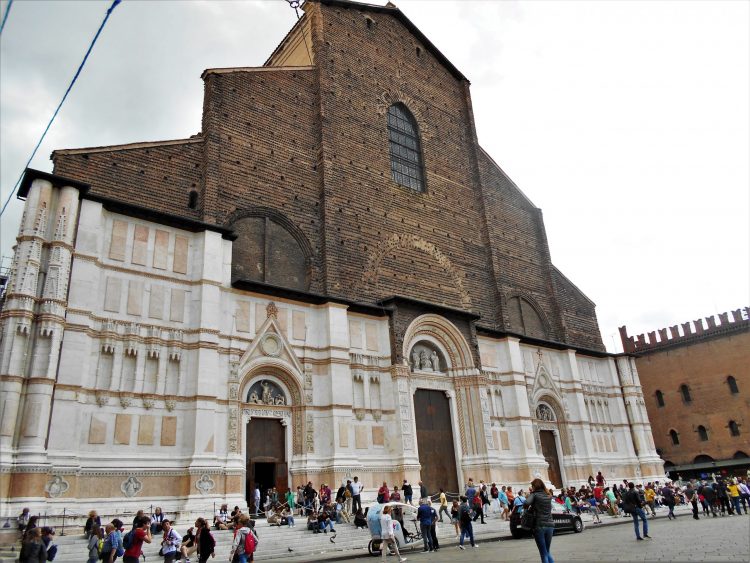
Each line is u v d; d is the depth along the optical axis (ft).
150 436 82.28
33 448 69.67
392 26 153.28
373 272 121.39
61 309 76.74
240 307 98.12
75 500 72.79
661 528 82.48
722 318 185.98
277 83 122.31
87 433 77.25
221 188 104.27
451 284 136.87
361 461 103.19
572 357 154.51
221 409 90.07
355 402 106.83
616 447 157.38
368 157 131.44
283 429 98.94
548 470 138.21
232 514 78.28
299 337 104.12
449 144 154.71
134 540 50.47
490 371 134.72
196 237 96.68
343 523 87.51
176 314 90.43
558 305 160.56
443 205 144.46
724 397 181.88
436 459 117.80
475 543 76.89
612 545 62.08
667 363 197.36
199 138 105.70
